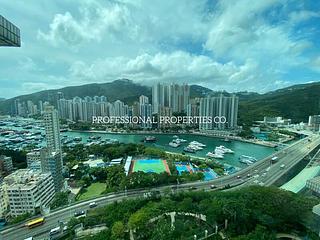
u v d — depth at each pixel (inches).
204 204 3961.6
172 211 4050.2
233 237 3262.8
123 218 3973.9
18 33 2876.5
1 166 7460.6
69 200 5359.3
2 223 4468.5
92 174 7160.4
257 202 3703.3
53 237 3735.2
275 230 3420.3
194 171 7460.6
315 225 3390.7
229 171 7755.9
